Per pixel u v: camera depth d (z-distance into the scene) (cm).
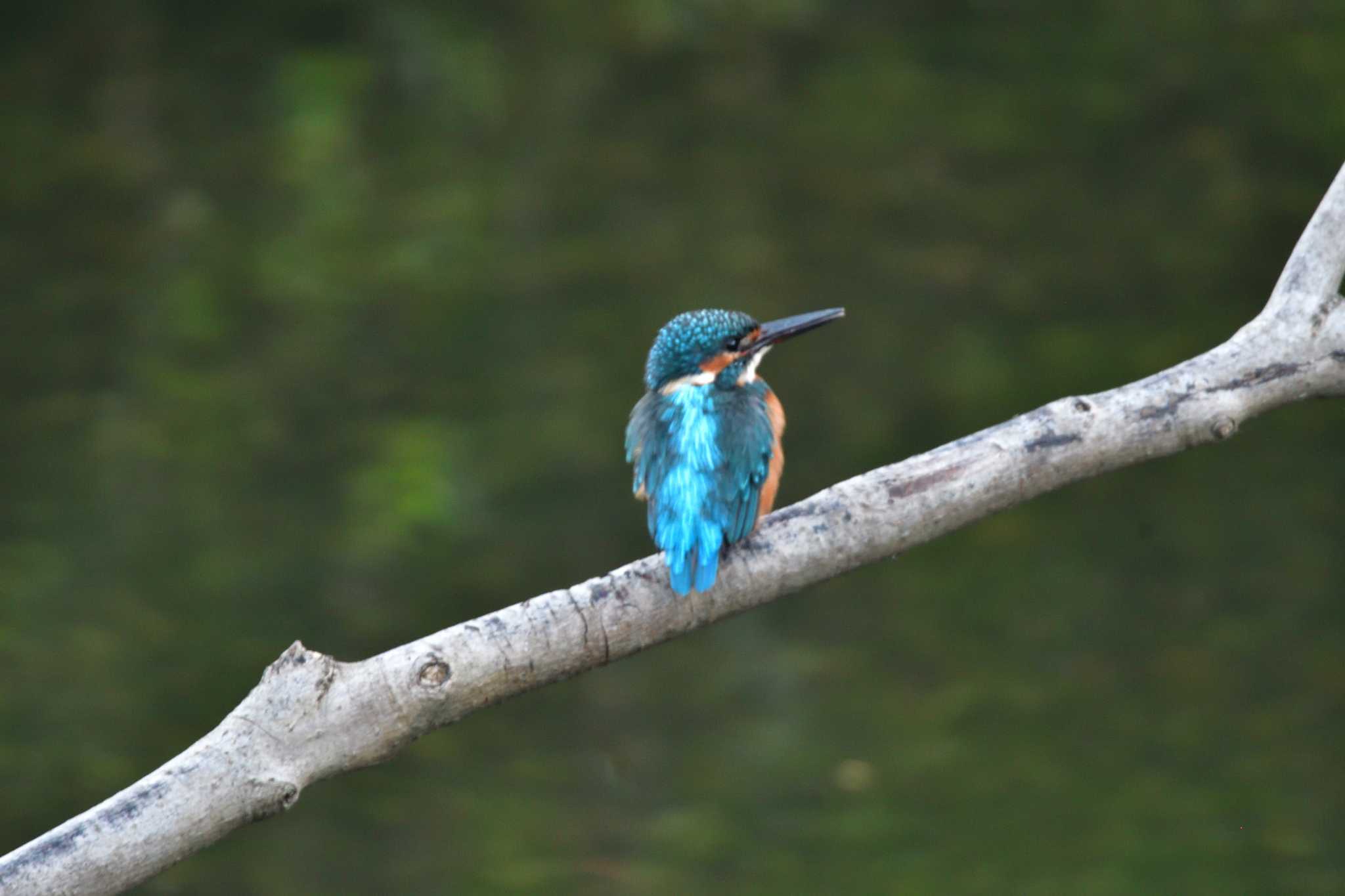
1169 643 1333
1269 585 1403
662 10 2638
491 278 1962
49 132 2303
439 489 1546
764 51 2555
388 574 1441
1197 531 1495
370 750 537
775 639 1390
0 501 1523
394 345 1820
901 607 1417
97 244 2031
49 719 1231
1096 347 1762
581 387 1730
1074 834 1114
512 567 1462
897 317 1847
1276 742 1209
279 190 2186
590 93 2434
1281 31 2519
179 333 1847
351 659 1320
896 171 2197
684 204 2136
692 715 1289
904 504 578
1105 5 2677
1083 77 2425
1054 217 2056
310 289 1939
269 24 2553
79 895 500
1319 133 2191
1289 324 592
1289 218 2012
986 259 1961
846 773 1199
